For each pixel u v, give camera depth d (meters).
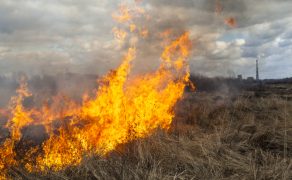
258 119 9.23
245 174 4.73
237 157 5.54
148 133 6.43
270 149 6.24
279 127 7.63
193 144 6.03
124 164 4.87
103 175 4.47
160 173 4.57
